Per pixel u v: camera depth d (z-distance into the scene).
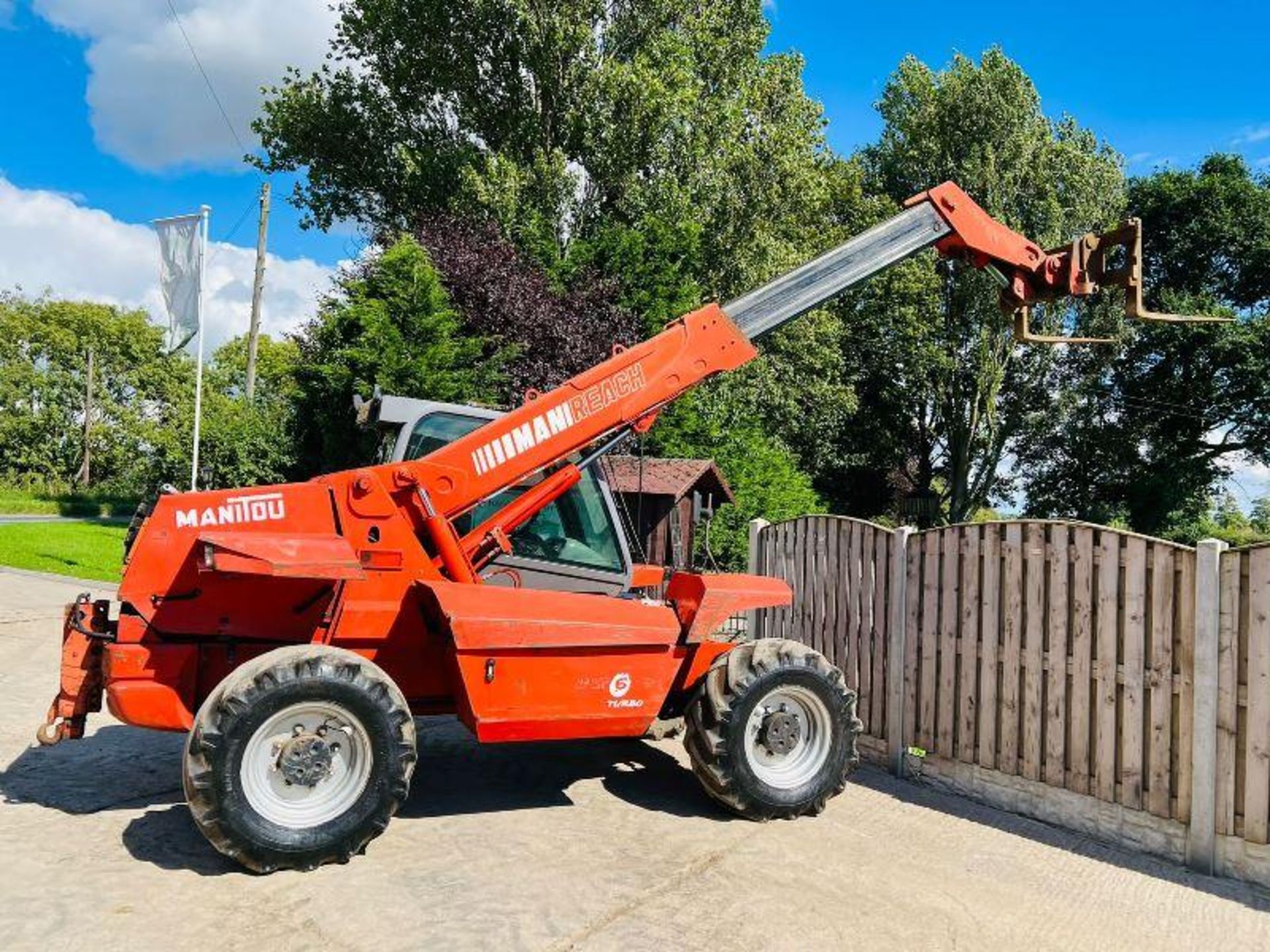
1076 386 34.94
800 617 7.52
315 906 3.82
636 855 4.58
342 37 28.42
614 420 5.48
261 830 4.04
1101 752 5.18
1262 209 35.00
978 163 33.38
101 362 59.31
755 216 25.33
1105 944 3.90
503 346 18.66
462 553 5.07
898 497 40.12
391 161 27.81
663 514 17.33
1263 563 4.54
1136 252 5.74
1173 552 4.91
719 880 4.31
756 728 5.23
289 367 21.97
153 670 4.58
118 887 3.93
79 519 36.56
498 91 25.59
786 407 27.88
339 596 4.82
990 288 32.75
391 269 17.33
